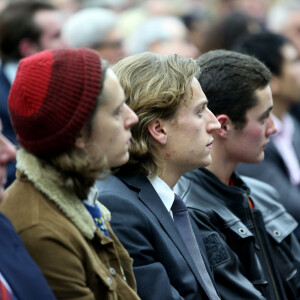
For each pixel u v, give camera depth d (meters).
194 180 7.71
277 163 11.04
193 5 24.80
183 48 16.58
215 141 7.84
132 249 6.23
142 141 6.55
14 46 13.03
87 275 5.27
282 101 12.11
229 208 7.76
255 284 7.54
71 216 5.24
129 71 6.68
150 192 6.61
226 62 7.81
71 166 5.19
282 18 17.97
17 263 4.83
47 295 4.85
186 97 6.61
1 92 12.30
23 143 5.29
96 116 5.27
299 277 8.41
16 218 5.16
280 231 8.30
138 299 5.56
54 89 5.16
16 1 13.43
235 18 15.66
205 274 6.75
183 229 6.81
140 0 24.89
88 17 15.23
